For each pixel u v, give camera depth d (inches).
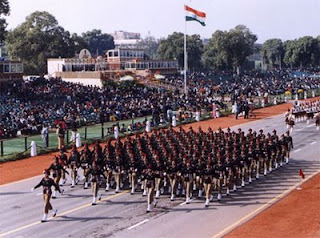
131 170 1055.0
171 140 1268.5
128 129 1934.1
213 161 1005.8
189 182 990.4
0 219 886.4
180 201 1004.6
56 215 907.4
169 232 807.1
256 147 1206.9
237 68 5418.3
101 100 2524.6
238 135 1300.4
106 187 1091.3
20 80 2923.2
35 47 4269.2
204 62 5629.9
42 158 1480.1
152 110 2406.5
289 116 2146.9
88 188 1105.4
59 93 2583.7
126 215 906.1
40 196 1045.2
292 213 896.3
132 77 3238.2
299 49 6176.2
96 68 3693.4
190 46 5585.6
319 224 824.9
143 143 1224.8
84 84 3245.6
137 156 1093.1
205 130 2034.9
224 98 3329.2
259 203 979.9
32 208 954.7
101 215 906.7
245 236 773.3
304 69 6235.2
